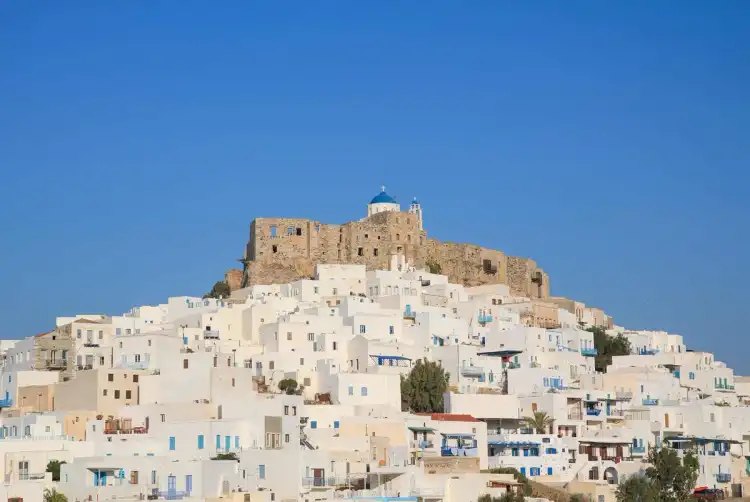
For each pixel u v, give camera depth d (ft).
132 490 524.52
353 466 574.56
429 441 654.94
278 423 624.18
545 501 574.15
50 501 512.63
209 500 510.99
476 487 575.79
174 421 622.54
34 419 632.79
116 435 605.31
